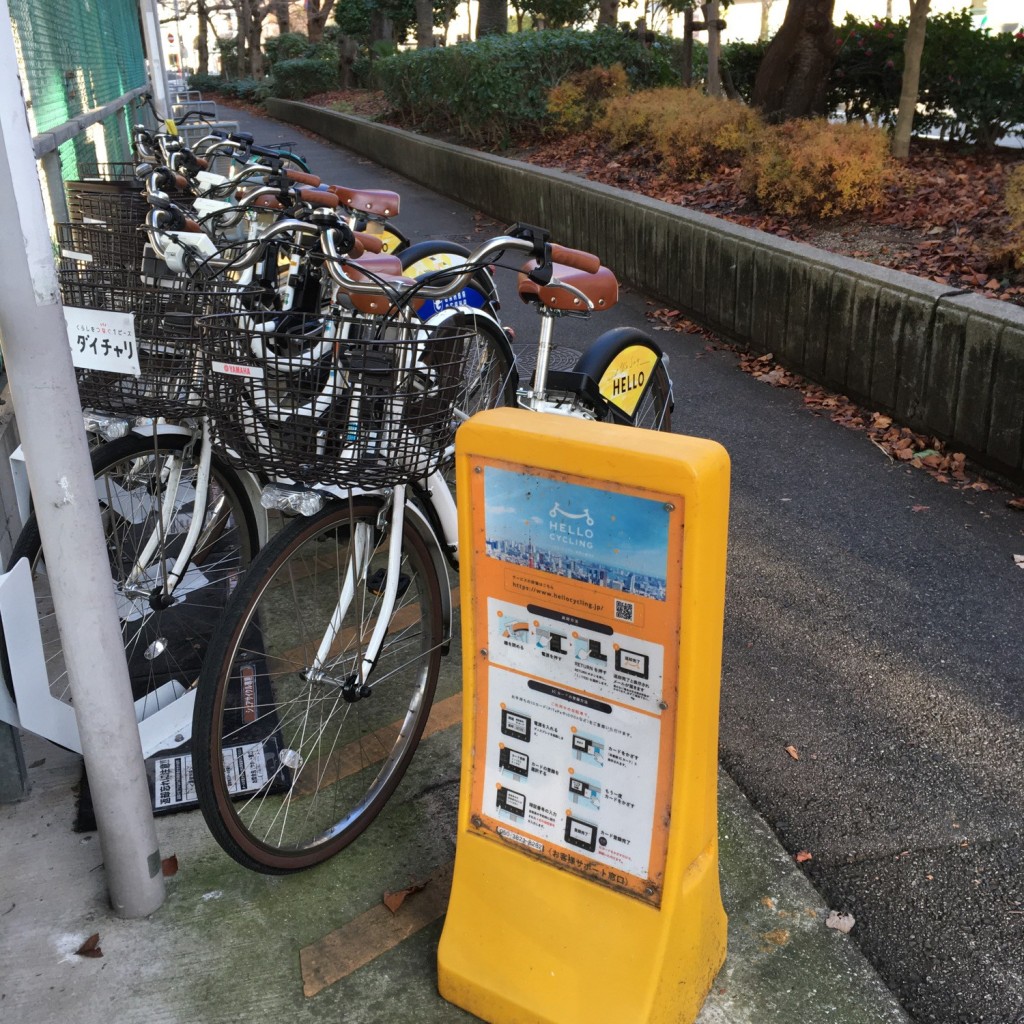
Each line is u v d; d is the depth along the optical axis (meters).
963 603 3.79
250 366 2.16
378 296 2.50
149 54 13.49
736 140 10.19
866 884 2.50
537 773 2.01
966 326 4.88
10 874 2.46
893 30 11.28
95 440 3.17
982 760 2.95
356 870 2.50
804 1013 2.11
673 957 1.95
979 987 2.21
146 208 3.85
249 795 2.72
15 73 1.80
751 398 6.14
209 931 2.31
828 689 3.29
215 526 3.40
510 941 2.05
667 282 8.20
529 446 1.80
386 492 2.49
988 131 9.98
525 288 2.99
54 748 2.93
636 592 1.78
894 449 5.24
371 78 25.75
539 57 13.74
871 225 7.70
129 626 3.52
